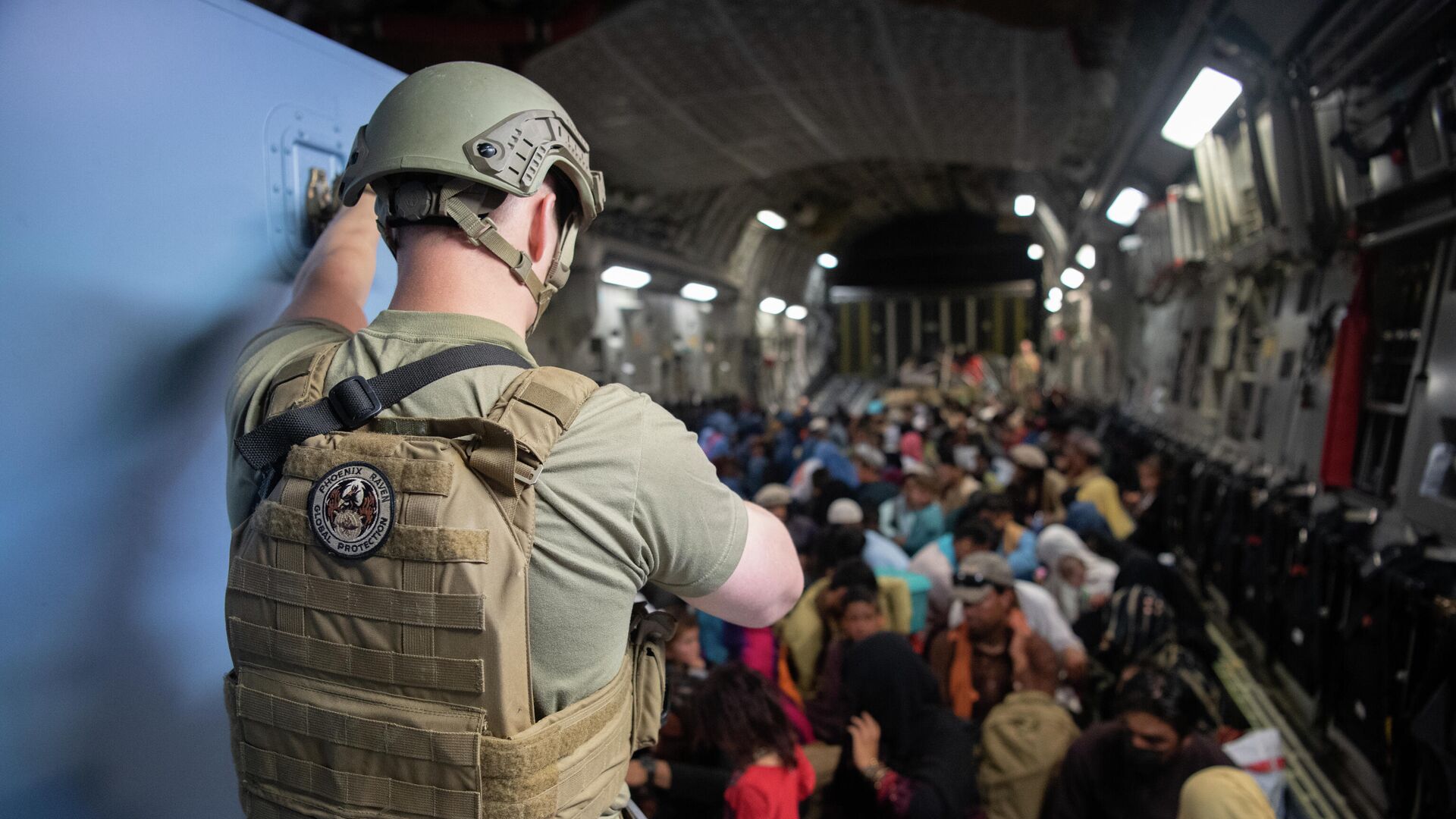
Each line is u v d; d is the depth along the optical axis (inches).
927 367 1045.8
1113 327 529.3
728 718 88.4
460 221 37.3
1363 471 167.8
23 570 42.6
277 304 57.2
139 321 47.8
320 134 60.5
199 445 51.8
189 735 51.7
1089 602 174.1
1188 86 220.8
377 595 32.9
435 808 32.7
